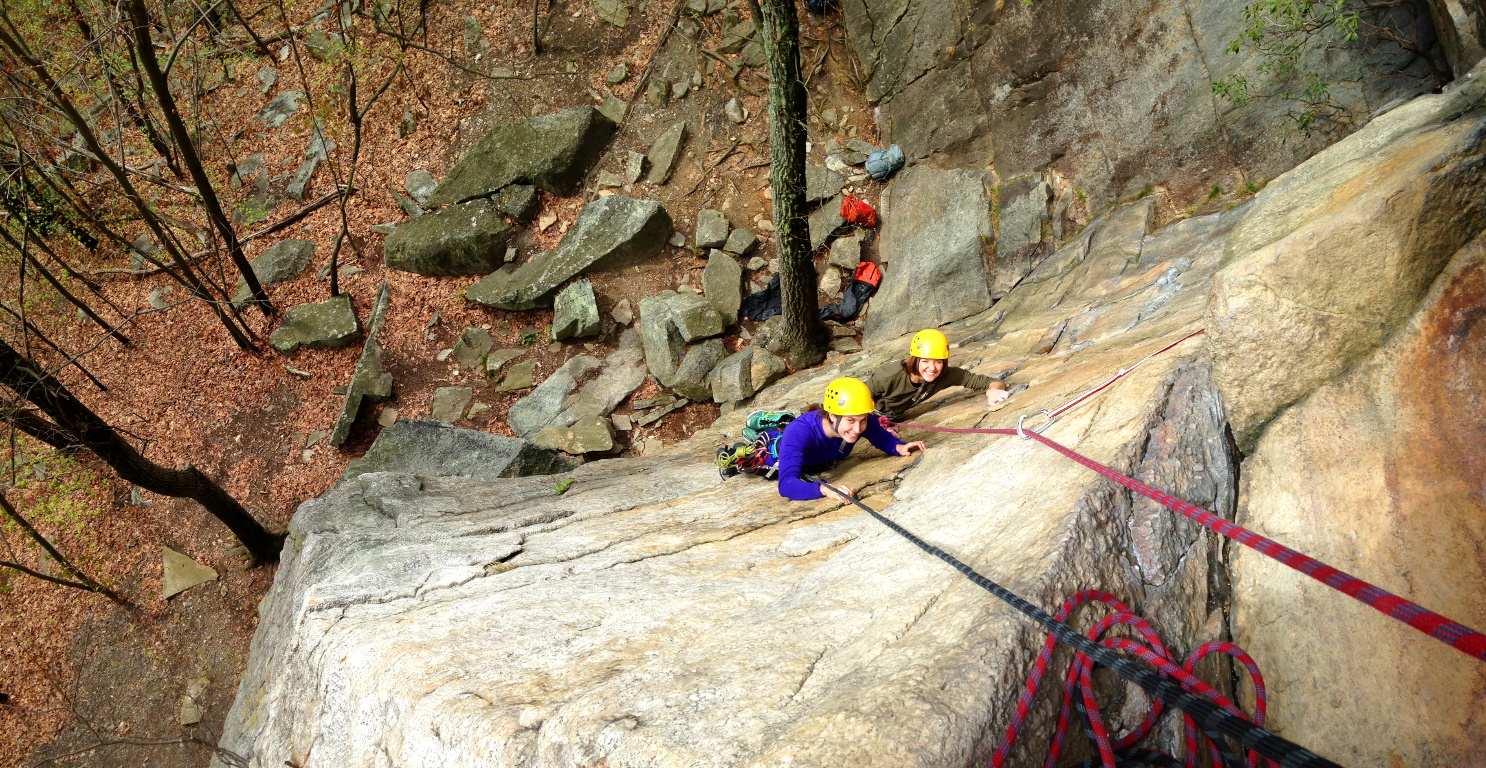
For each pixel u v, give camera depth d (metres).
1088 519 2.60
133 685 8.97
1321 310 2.65
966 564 2.69
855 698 2.06
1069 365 5.00
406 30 12.80
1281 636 2.45
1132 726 2.32
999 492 3.23
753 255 10.85
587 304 10.34
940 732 1.89
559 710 2.53
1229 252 3.35
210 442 10.34
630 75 12.14
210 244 11.59
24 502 9.80
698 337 10.08
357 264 11.45
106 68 8.77
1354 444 2.56
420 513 5.93
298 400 10.48
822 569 3.24
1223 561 2.71
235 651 9.04
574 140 11.37
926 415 5.60
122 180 8.66
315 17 13.30
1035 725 2.09
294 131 12.53
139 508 9.86
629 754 2.19
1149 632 2.33
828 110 11.57
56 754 8.66
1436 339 2.46
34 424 7.61
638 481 6.31
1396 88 6.16
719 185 11.34
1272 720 2.35
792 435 4.40
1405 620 1.56
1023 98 9.28
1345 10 6.28
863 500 4.20
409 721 2.92
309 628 4.00
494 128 11.69
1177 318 4.62
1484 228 2.44
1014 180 9.26
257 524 9.34
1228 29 7.22
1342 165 3.17
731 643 2.73
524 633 3.32
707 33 12.12
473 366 10.55
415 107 12.40
